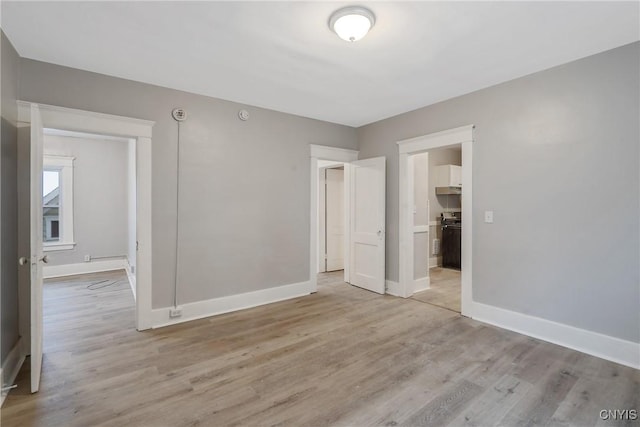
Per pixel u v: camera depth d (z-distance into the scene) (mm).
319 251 5762
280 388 2082
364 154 4703
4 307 2123
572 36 2273
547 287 2822
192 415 1811
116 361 2428
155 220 3137
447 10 1975
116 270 5863
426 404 1914
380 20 2080
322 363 2408
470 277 3381
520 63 2703
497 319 3164
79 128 2740
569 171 2680
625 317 2408
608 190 2479
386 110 3996
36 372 2021
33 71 2574
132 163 4797
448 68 2805
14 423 1731
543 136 2832
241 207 3695
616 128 2436
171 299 3234
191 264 3352
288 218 4098
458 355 2535
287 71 2857
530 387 2088
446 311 3600
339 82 3107
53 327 3109
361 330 3047
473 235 3355
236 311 3594
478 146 3305
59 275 5414
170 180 3217
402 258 4164
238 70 2828
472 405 1906
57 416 1794
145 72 2854
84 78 2787
